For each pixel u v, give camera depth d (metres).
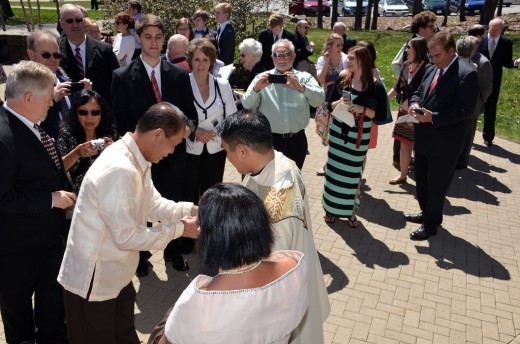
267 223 1.73
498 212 5.65
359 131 4.72
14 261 2.94
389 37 17.86
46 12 22.59
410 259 4.65
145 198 2.74
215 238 1.66
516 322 3.81
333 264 4.53
